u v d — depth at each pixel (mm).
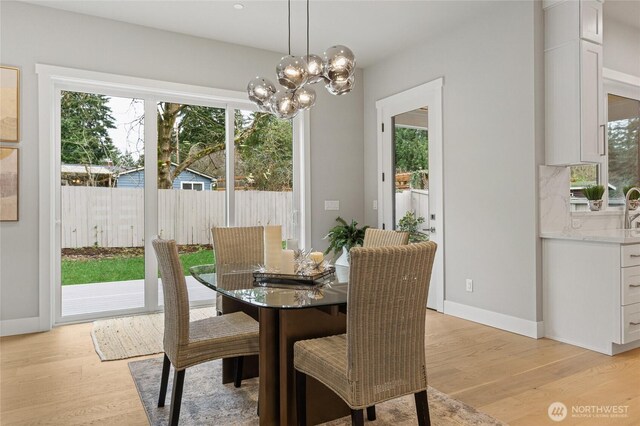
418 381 1758
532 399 2293
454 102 4062
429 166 4395
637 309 2994
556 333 3311
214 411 2184
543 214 3387
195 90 4250
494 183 3676
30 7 3557
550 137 3375
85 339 3363
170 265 1957
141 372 2682
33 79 3561
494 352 3039
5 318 3471
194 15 3795
